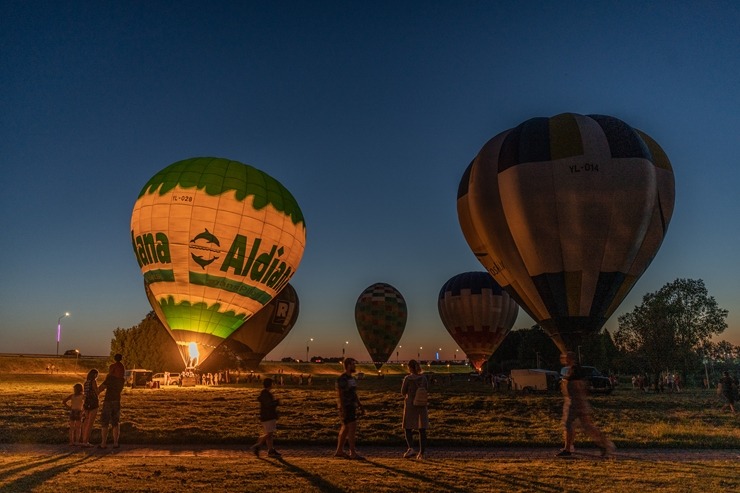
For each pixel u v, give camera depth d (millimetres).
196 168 32156
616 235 26656
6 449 11133
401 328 61594
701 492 7484
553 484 7875
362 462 9570
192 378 34719
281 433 13250
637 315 56062
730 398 20562
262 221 32219
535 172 27469
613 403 22875
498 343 51406
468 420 16344
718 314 54406
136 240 32000
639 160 27078
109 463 9219
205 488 7430
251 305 32812
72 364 66312
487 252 30656
